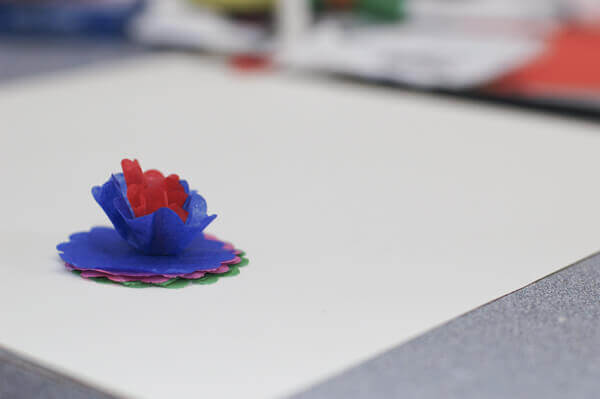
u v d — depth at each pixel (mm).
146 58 924
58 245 439
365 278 439
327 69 799
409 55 758
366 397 362
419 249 467
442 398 361
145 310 407
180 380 370
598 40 677
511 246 471
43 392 371
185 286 423
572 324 401
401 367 376
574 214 509
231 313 407
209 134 636
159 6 963
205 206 431
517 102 711
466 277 440
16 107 708
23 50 992
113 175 426
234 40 886
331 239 476
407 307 415
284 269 444
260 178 554
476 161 585
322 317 407
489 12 747
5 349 386
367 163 581
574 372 374
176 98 738
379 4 809
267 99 732
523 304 417
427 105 712
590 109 679
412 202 522
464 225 494
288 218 499
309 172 564
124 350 385
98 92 764
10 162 581
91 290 419
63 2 1033
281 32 856
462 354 384
